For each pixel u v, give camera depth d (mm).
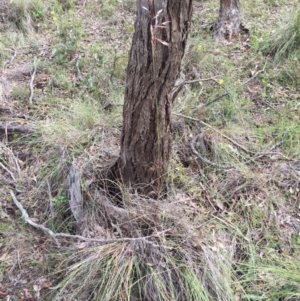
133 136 2580
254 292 2447
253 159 3266
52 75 4363
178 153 3318
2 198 3094
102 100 4055
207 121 3670
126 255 2465
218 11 5773
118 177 2879
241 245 2697
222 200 2961
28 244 2787
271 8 5668
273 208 2918
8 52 4855
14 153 3447
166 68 2264
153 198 2861
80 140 3348
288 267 2543
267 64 4496
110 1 5984
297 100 4027
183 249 2494
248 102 3988
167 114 2541
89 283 2447
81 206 2781
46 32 5371
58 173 3139
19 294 2539
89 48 4883
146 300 2404
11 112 3857
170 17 2090
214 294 2395
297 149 3352
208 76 4344
